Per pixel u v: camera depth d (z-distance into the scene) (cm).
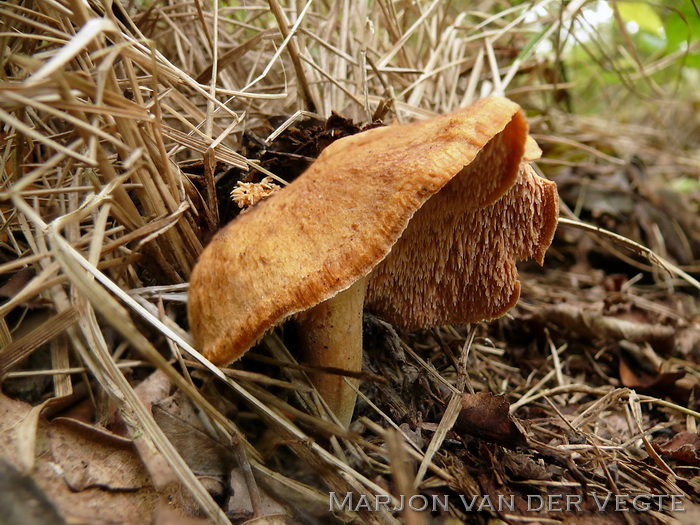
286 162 13
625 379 15
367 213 8
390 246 8
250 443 10
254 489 9
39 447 8
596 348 16
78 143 9
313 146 13
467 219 11
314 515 9
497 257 12
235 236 9
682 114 37
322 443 10
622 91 33
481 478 10
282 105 17
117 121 9
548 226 12
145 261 11
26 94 8
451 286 13
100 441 9
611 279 19
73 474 8
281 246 8
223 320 9
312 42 19
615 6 20
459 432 11
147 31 15
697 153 32
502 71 22
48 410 10
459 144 8
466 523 9
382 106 14
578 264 22
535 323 16
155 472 8
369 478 10
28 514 7
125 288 11
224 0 20
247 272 8
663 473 10
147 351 7
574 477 10
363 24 18
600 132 28
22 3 11
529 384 14
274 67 19
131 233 10
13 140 12
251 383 10
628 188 24
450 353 13
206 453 9
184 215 11
